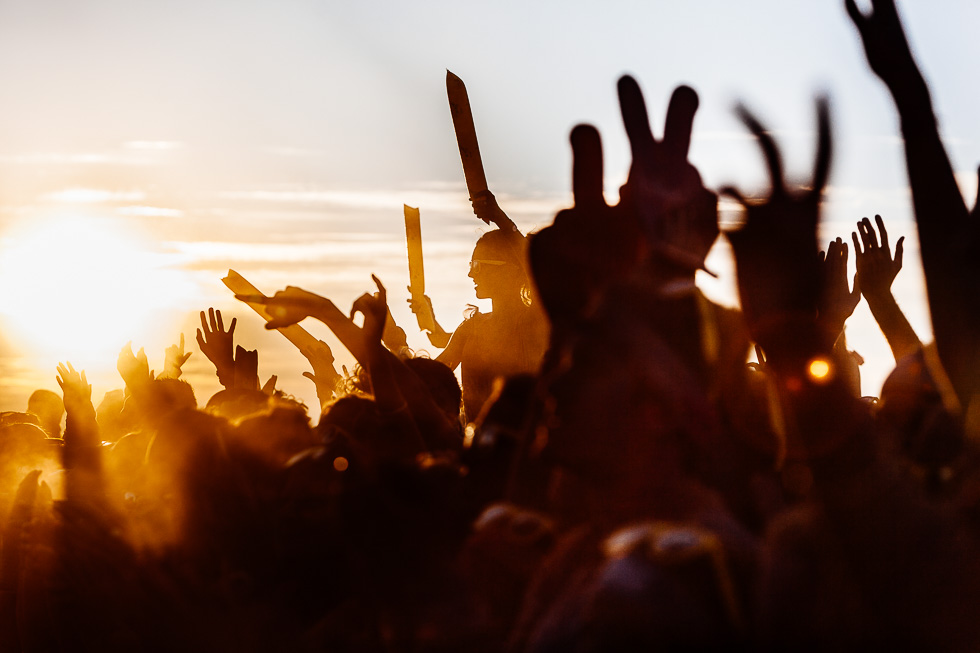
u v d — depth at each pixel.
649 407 2.43
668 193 2.48
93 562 4.17
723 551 2.32
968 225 2.21
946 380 2.35
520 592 2.95
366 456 3.50
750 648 2.29
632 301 2.45
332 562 3.62
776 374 2.27
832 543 2.30
